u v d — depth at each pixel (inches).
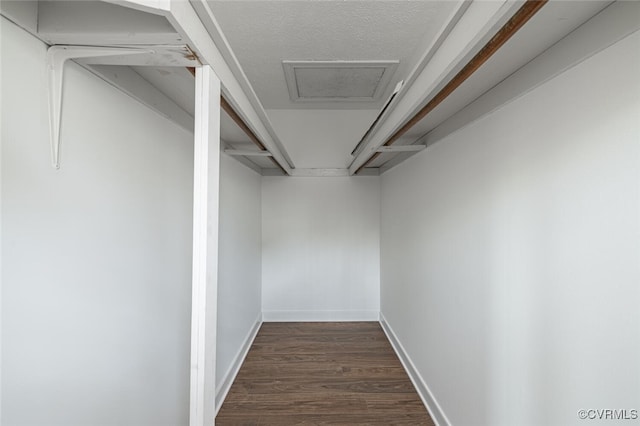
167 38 30.0
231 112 53.2
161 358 54.2
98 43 30.6
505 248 49.3
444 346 72.7
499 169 51.0
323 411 81.2
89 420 36.6
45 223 30.7
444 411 72.4
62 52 31.5
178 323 61.1
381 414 80.0
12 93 27.3
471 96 55.9
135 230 46.8
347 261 149.2
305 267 149.1
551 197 39.6
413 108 50.1
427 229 84.4
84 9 29.5
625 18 29.3
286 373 99.7
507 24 29.1
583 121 34.6
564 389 37.4
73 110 34.4
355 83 107.7
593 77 33.2
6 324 26.7
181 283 62.4
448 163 71.1
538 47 38.7
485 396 55.1
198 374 34.3
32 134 29.3
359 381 95.1
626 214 29.9
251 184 125.8
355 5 64.5
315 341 124.7
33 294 29.3
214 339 37.0
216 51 37.7
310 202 149.1
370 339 126.6
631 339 29.5
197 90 35.7
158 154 53.7
